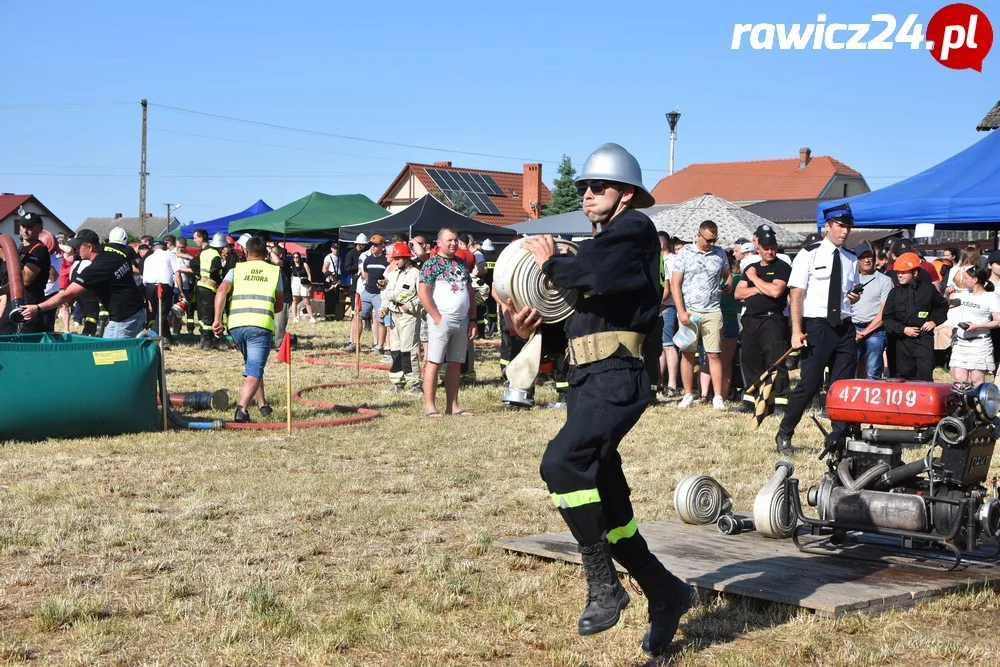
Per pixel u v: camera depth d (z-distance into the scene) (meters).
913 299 13.09
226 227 31.69
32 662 4.32
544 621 4.84
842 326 9.20
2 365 9.51
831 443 5.85
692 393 13.76
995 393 5.40
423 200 25.69
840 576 5.34
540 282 4.30
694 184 80.50
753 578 5.27
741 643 4.55
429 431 10.66
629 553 4.30
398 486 7.86
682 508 6.25
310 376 16.05
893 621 4.79
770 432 10.88
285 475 8.30
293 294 28.30
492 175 75.12
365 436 10.30
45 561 5.75
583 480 4.10
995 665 4.29
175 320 22.02
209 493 7.57
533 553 5.90
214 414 11.61
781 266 11.87
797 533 5.98
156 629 4.70
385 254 19.16
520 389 4.43
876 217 13.67
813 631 4.65
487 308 23.55
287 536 6.39
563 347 4.48
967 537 5.44
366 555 5.98
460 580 5.41
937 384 5.66
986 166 13.41
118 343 10.14
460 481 8.12
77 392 9.80
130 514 6.88
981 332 12.50
